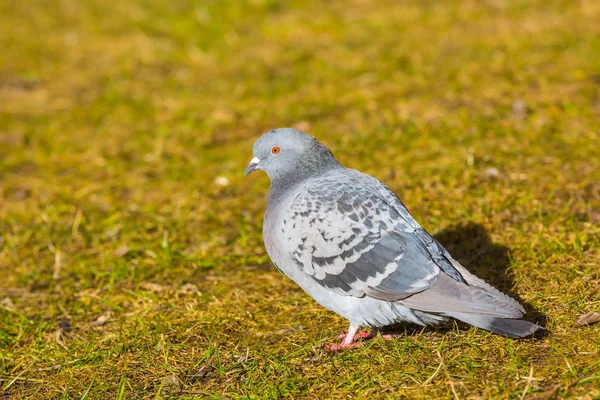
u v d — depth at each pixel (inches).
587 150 457.4
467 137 495.5
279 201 331.6
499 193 427.5
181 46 737.6
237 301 365.4
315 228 302.8
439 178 453.1
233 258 415.8
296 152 338.0
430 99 561.9
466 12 722.2
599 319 298.7
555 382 263.4
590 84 544.4
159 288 390.0
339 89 610.9
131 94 654.5
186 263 414.0
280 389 284.2
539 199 416.8
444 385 272.7
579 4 704.4
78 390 305.0
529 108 522.0
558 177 434.3
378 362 294.5
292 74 651.5
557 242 367.9
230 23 765.9
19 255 445.7
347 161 494.0
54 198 506.9
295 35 727.1
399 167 476.1
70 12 852.6
